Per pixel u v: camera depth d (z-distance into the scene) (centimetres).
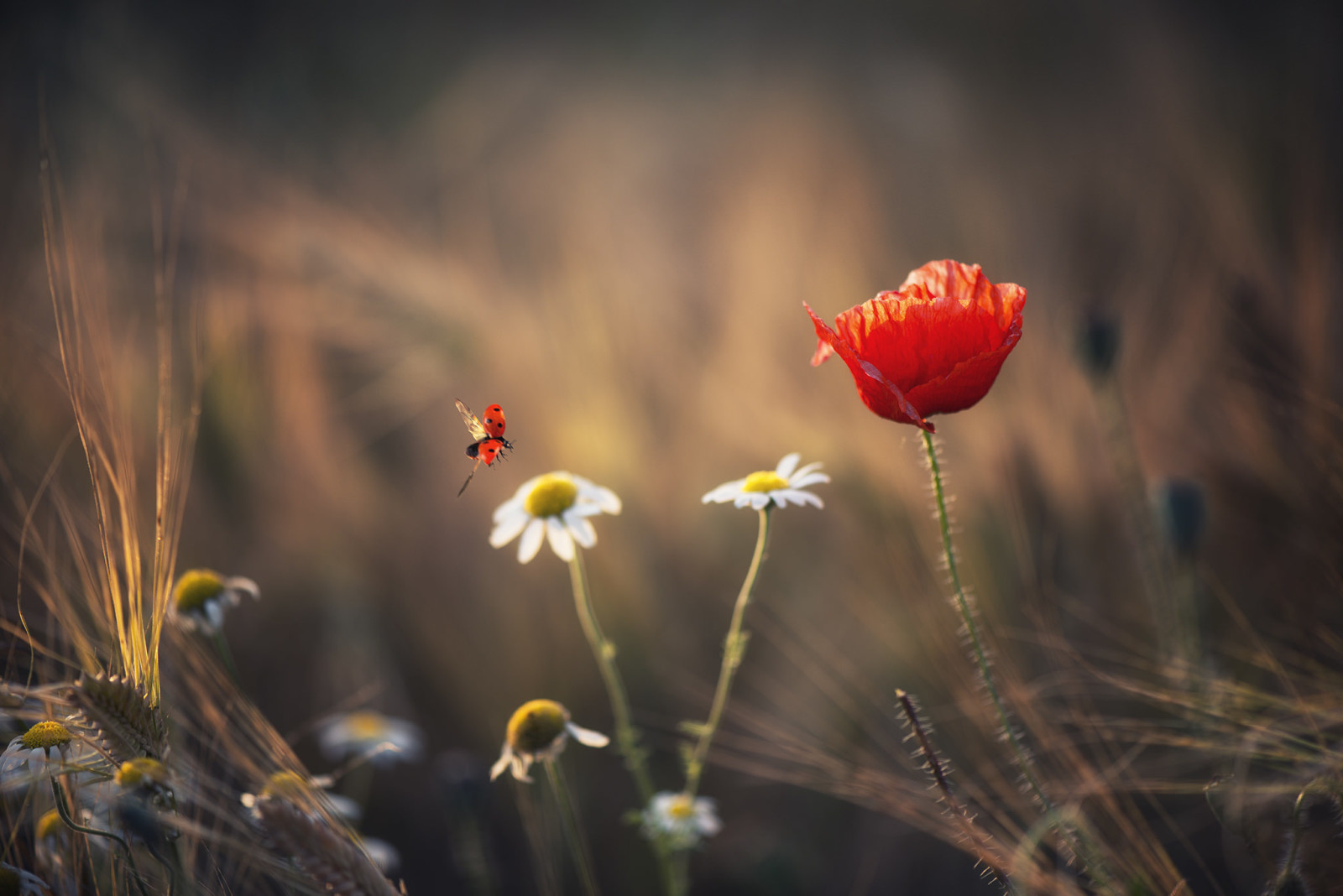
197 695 59
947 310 52
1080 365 68
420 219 106
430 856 69
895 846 67
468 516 75
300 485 76
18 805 57
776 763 69
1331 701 60
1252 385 72
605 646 59
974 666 65
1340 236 76
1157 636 68
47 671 58
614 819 69
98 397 60
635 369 82
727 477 76
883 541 71
